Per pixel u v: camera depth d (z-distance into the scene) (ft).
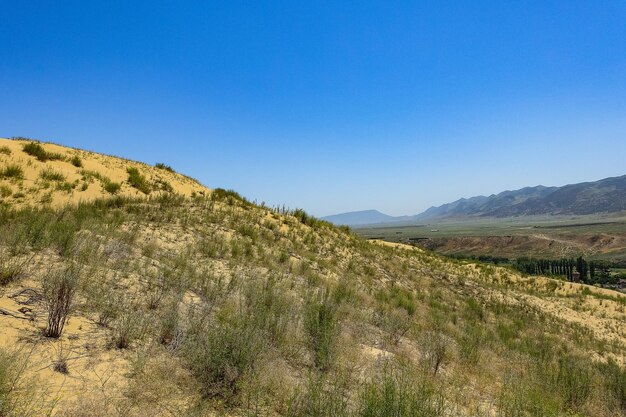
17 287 20.89
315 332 23.99
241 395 16.07
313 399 15.14
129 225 45.60
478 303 66.13
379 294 48.24
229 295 29.09
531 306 75.41
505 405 20.67
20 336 15.98
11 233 29.37
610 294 107.04
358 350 25.17
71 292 18.86
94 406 12.58
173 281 28.17
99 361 15.76
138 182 75.10
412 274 71.51
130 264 30.53
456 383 23.97
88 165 75.72
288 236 63.57
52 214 42.73
